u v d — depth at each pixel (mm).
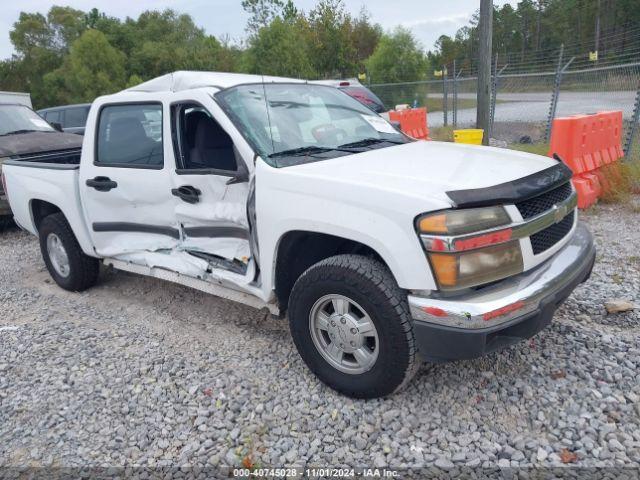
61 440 3164
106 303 5164
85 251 5125
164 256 4387
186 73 4273
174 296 5211
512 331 2920
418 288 2836
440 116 18750
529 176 3156
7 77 60219
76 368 3906
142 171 4340
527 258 2994
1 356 4168
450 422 3047
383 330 2986
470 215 2799
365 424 3076
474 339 2758
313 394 3396
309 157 3674
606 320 4055
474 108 19422
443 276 2785
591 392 3191
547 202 3213
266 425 3150
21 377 3848
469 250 2783
